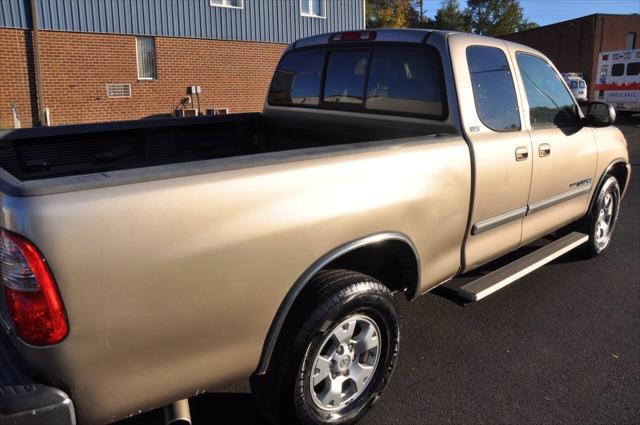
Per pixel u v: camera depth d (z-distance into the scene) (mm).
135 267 1998
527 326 4117
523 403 3207
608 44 39312
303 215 2438
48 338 1900
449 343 3861
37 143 3455
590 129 4711
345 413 2803
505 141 3605
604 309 4406
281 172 2387
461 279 4625
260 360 2467
